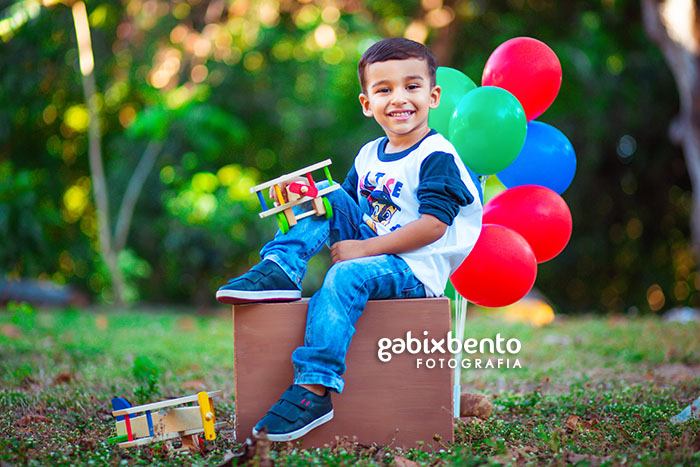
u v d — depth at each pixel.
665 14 8.04
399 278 2.58
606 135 11.80
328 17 11.30
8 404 3.26
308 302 2.58
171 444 2.53
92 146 9.58
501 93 2.90
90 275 11.70
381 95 2.73
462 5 10.98
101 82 10.84
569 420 2.89
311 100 11.50
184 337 6.10
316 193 2.66
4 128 10.61
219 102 10.98
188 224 10.23
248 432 2.59
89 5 10.41
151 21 10.73
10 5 8.54
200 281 11.38
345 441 2.51
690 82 8.13
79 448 2.50
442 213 2.58
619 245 13.50
